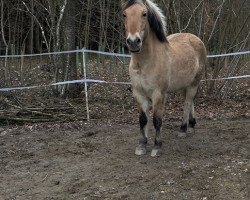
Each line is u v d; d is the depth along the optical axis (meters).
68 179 3.15
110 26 7.32
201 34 5.78
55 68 5.53
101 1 6.68
